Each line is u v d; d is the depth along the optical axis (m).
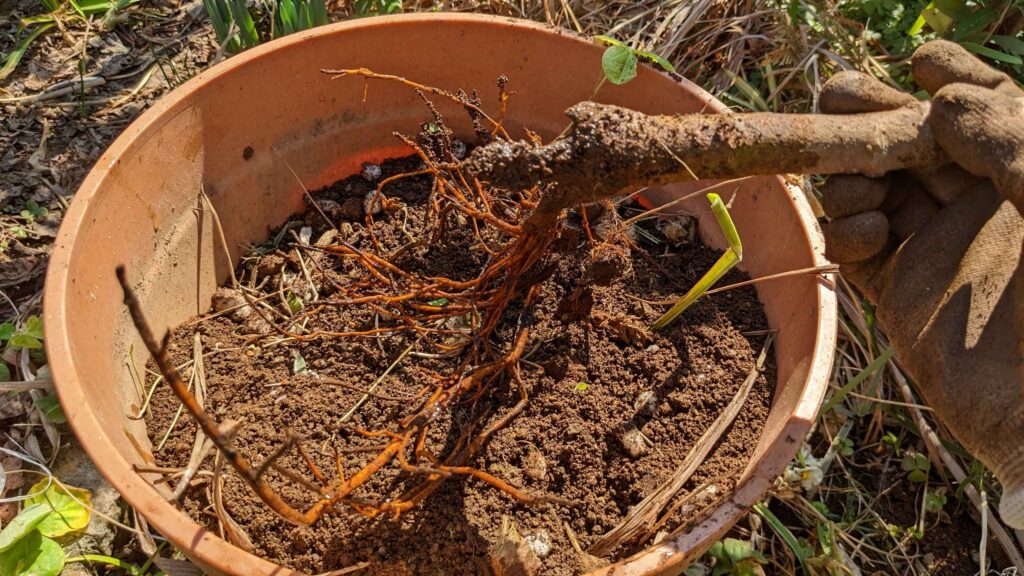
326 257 0.55
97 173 0.47
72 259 0.44
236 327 0.53
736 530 0.54
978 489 0.55
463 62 0.57
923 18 0.63
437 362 0.51
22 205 0.60
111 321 0.47
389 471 0.46
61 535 0.49
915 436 0.58
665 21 0.65
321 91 0.56
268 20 0.67
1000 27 0.65
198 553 0.39
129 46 0.67
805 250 0.49
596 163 0.40
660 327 0.52
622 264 0.48
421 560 0.44
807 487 0.54
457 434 0.48
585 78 0.56
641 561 0.40
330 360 0.51
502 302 0.48
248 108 0.53
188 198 0.52
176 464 0.47
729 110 0.52
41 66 0.65
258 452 0.47
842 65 0.64
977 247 0.43
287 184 0.57
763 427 0.48
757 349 0.51
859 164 0.40
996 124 0.39
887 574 0.53
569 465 0.47
